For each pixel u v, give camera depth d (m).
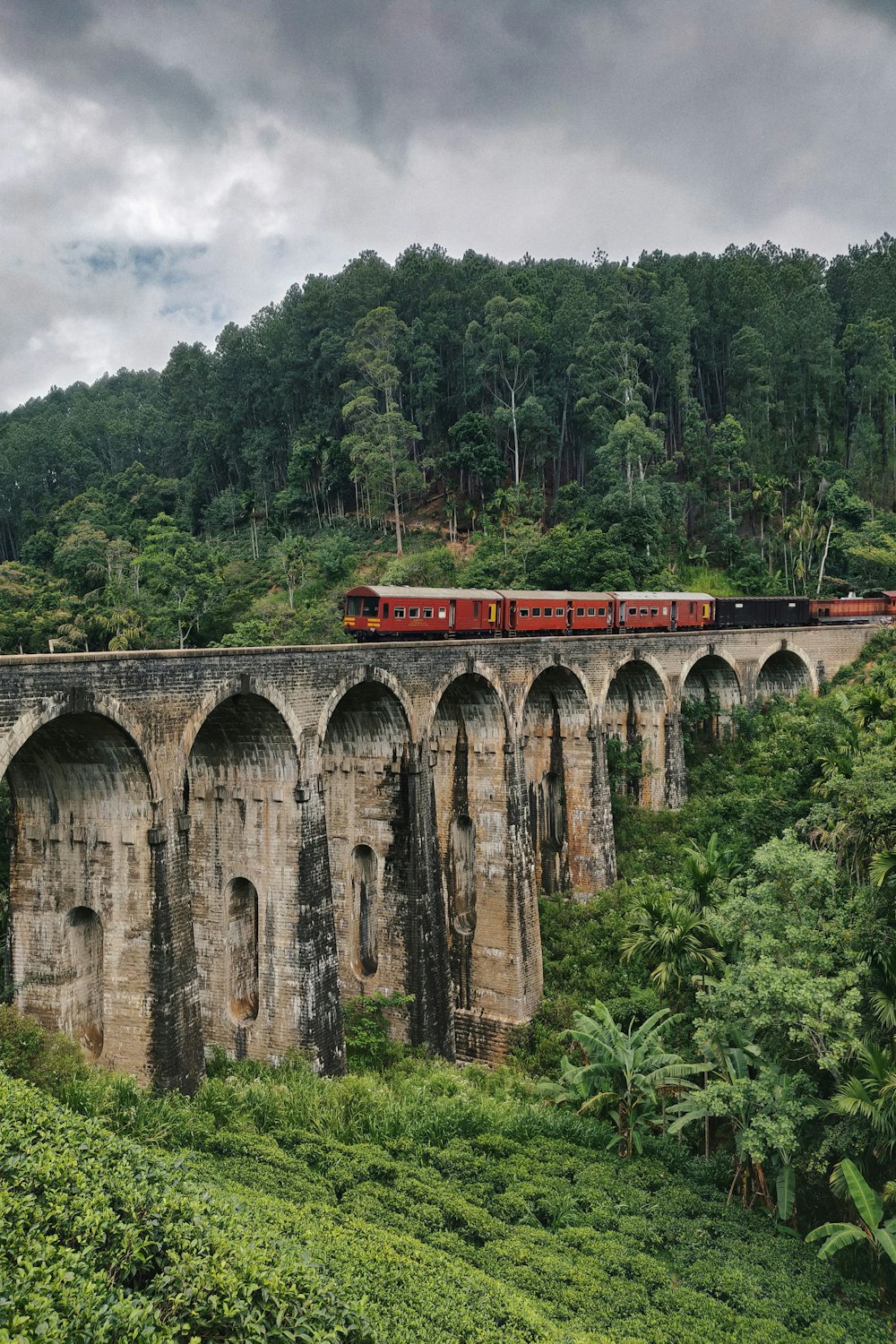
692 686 62.31
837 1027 26.36
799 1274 25.56
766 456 96.12
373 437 96.56
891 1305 25.38
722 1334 22.16
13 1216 14.62
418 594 45.84
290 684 31.34
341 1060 33.25
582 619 55.00
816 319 99.00
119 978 27.12
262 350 118.25
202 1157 24.39
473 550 89.44
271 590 93.69
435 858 38.88
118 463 150.38
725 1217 28.25
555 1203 27.39
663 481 89.12
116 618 82.75
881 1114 24.73
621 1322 22.02
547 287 106.06
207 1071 31.25
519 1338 18.48
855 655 70.12
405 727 37.66
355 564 93.19
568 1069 34.12
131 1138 21.97
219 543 110.38
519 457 96.44
